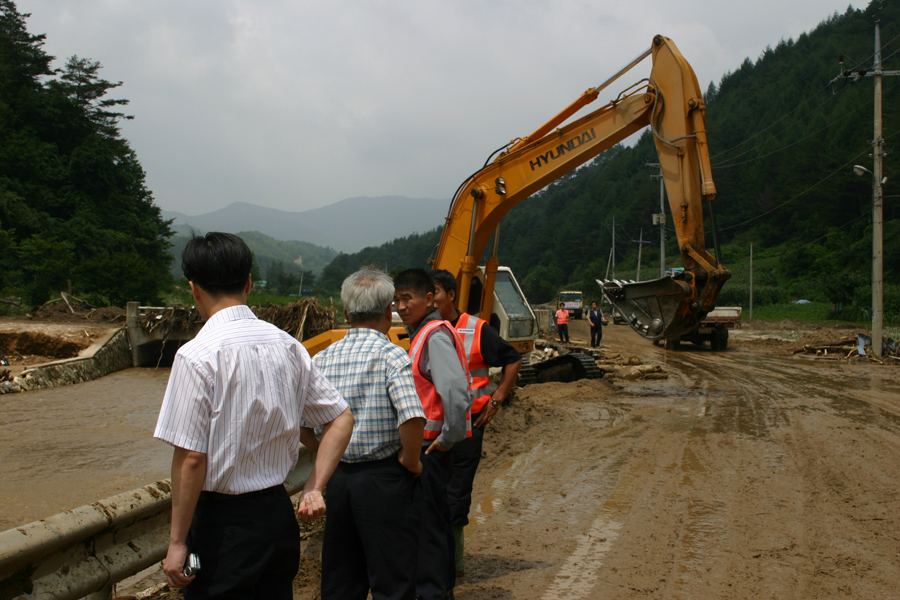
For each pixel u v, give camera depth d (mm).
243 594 2125
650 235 120688
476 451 4004
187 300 45438
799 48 163500
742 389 13477
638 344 27312
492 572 4184
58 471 8023
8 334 19016
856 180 79938
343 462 2877
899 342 20031
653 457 7398
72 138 58156
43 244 36906
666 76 11219
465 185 12094
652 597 3777
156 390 15586
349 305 2986
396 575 2777
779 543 4625
